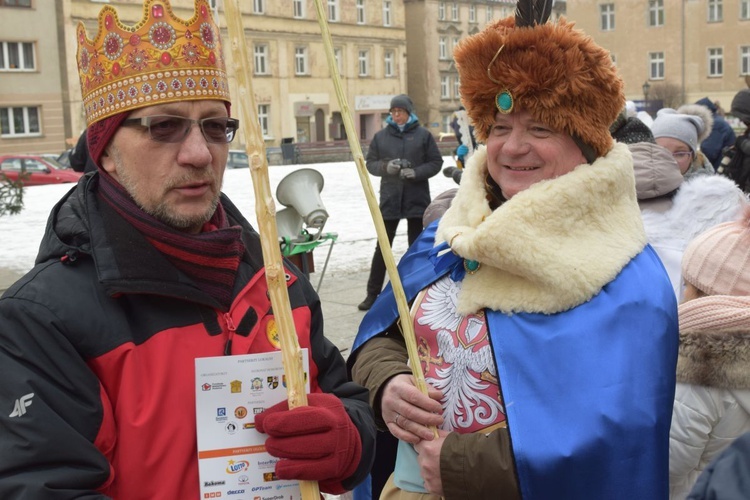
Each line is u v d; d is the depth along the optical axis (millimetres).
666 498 1787
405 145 7289
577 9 46438
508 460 1833
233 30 1438
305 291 1891
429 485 1949
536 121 1960
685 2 44500
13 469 1406
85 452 1452
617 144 2041
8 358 1465
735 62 44406
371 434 1788
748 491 1087
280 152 36625
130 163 1625
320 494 1735
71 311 1527
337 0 46594
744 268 2135
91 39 1664
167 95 1606
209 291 1658
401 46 50562
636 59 45812
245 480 1564
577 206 1920
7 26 35406
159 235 1612
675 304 1944
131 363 1548
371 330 2342
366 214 13344
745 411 2020
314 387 1855
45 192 19797
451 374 2053
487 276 2045
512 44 1941
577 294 1902
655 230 3035
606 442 1770
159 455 1536
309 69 45562
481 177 2152
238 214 1935
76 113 37812
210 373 1557
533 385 1870
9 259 9734
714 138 7812
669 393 1838
